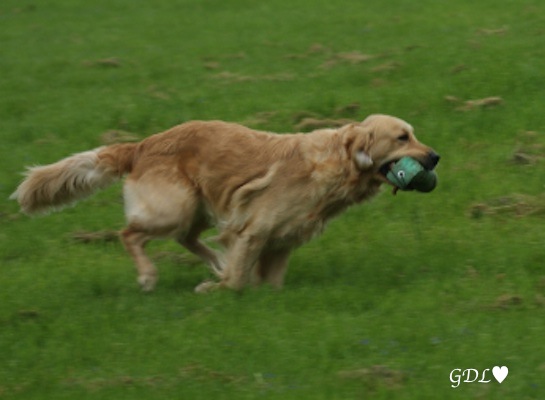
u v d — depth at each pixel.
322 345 10.88
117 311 12.41
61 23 33.06
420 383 9.98
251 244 12.91
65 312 12.57
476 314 11.59
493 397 9.61
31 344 11.59
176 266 14.59
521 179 16.95
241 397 9.85
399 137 12.74
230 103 21.92
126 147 13.69
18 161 19.62
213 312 12.04
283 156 12.82
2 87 24.97
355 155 12.64
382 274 13.30
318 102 21.33
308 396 9.77
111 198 17.94
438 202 16.38
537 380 9.87
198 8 33.78
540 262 13.37
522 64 21.91
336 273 13.58
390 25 28.27
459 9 29.25
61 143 20.52
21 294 13.46
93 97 23.53
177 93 23.14
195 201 13.25
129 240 13.34
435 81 21.77
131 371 10.66
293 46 27.08
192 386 10.18
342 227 15.75
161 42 29.00
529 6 28.30
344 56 24.98
